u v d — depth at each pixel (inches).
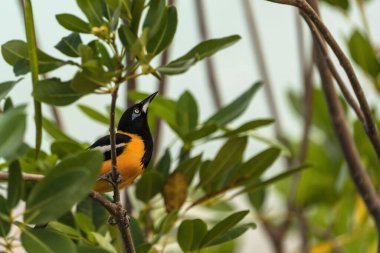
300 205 541.6
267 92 544.7
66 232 329.7
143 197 380.8
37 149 291.4
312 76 497.0
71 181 232.2
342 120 387.9
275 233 521.7
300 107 567.8
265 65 549.3
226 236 336.5
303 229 531.5
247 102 388.2
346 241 526.9
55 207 233.6
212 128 370.6
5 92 269.3
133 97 408.2
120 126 399.9
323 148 552.4
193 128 391.5
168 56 438.3
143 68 260.8
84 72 247.1
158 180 377.1
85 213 365.1
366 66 458.6
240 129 374.9
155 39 281.9
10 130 218.2
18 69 279.3
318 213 577.0
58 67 278.4
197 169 375.9
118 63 262.7
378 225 379.2
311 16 297.0
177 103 393.1
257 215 474.0
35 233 249.9
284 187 567.8
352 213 544.4
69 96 267.6
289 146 538.9
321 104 551.2
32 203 234.7
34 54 267.3
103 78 250.7
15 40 286.4
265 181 381.4
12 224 250.4
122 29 269.1
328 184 545.0
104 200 295.0
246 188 385.4
